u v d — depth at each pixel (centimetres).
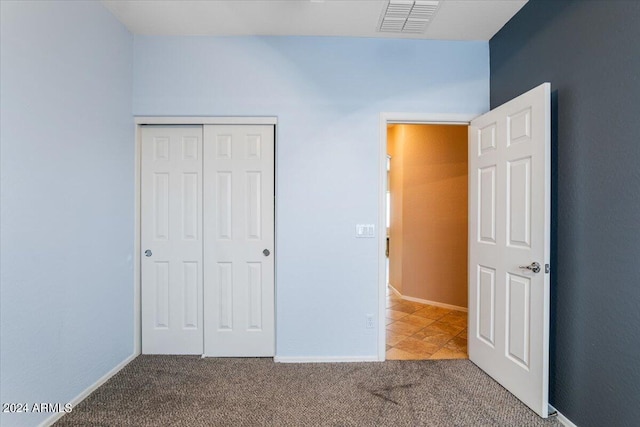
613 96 147
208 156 255
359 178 251
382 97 252
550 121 178
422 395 200
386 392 203
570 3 172
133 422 174
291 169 250
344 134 251
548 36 188
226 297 256
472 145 246
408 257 436
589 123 160
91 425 171
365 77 252
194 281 259
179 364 241
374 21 229
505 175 207
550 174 183
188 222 259
